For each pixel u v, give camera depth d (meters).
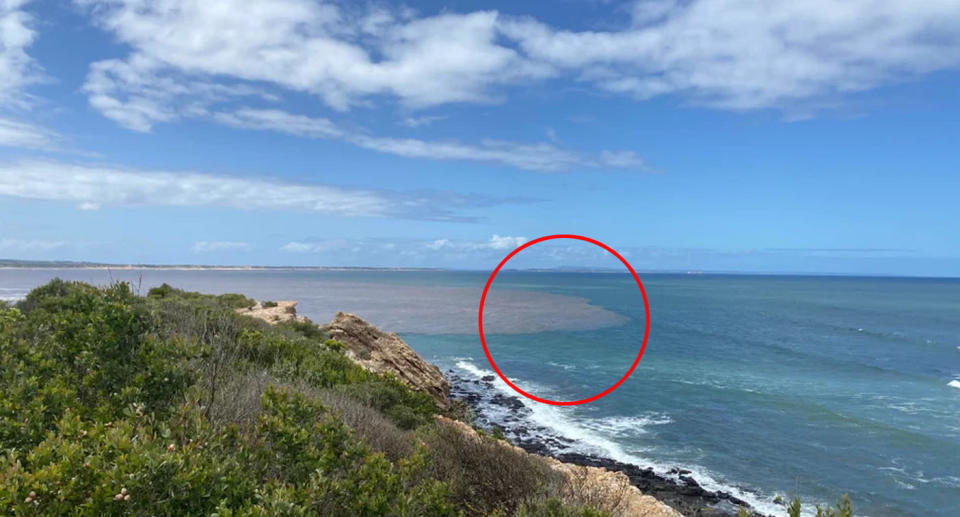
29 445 5.04
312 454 5.52
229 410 6.59
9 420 5.23
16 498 3.78
